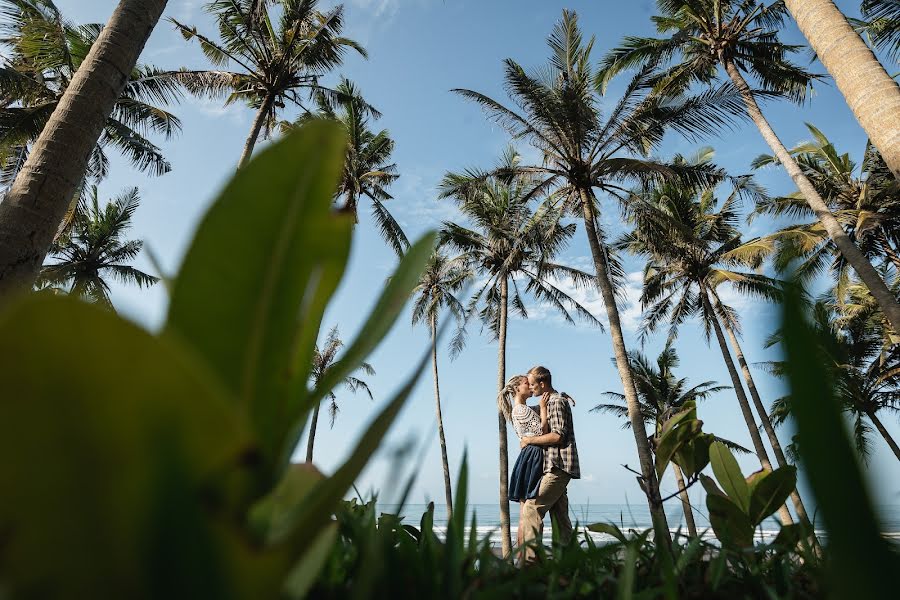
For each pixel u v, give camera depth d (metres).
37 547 0.20
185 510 0.21
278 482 0.30
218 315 0.29
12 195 2.90
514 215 19.58
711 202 22.34
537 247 14.74
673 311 23.72
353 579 0.60
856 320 19.78
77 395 0.19
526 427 3.42
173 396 0.20
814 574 0.71
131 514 0.21
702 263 21.06
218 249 0.28
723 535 0.95
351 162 19.00
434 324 24.05
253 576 0.23
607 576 0.74
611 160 12.64
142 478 0.20
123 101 14.14
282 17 14.02
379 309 0.37
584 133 12.96
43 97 14.55
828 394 0.15
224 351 0.29
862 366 19.25
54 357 0.18
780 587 0.73
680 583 0.76
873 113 4.70
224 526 0.23
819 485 0.15
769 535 1.11
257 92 14.07
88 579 0.20
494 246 21.03
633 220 14.58
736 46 14.38
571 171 13.55
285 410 0.31
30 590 0.20
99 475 0.20
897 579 0.14
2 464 0.19
